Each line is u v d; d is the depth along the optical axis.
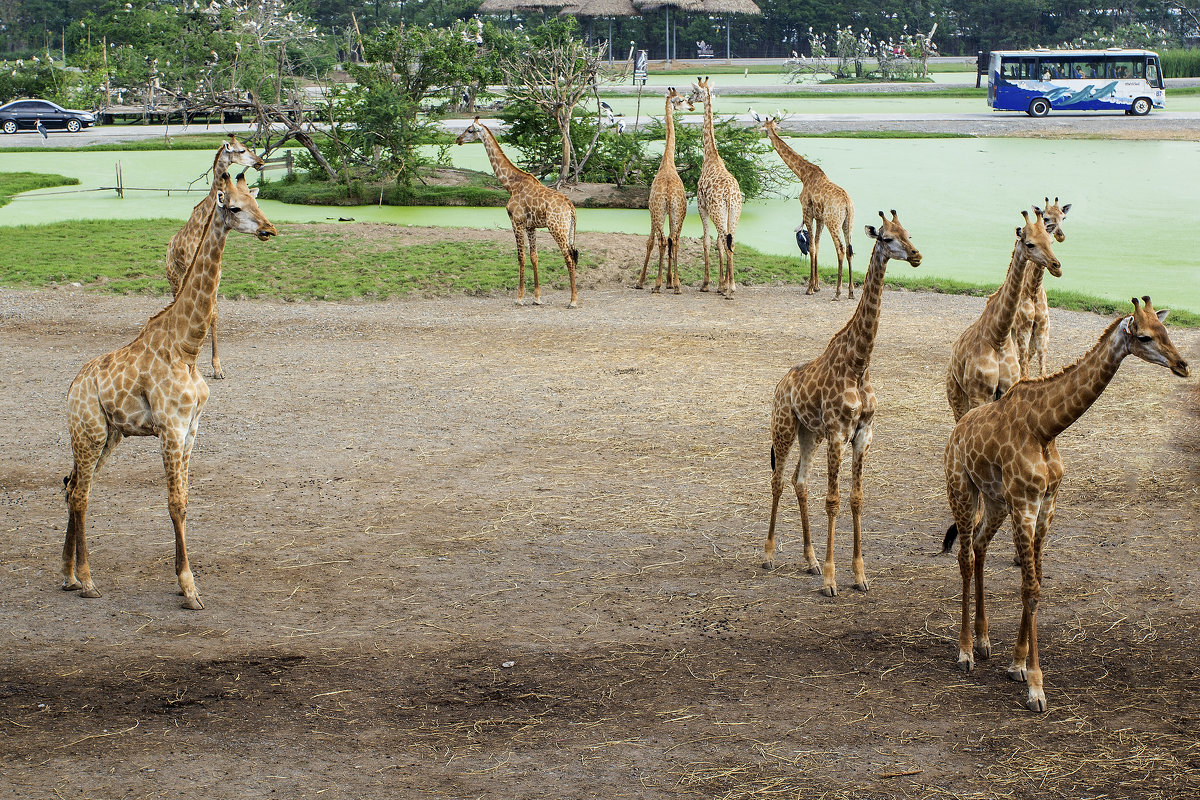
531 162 32.38
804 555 8.34
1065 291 18.27
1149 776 5.57
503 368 14.12
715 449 11.02
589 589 7.91
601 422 11.90
